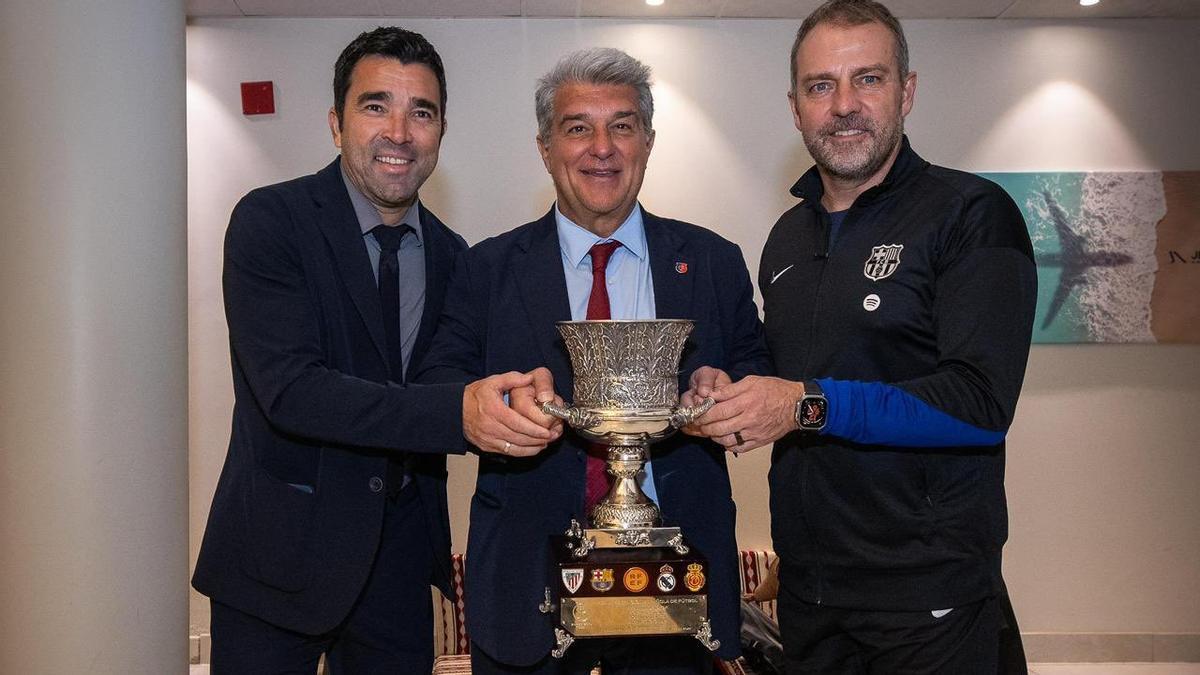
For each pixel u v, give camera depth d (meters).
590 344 1.59
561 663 1.75
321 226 1.94
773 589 3.17
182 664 2.01
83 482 1.80
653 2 4.00
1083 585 4.37
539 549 1.71
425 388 1.70
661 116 4.20
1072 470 4.36
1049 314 4.33
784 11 4.11
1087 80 4.32
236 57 4.09
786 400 1.62
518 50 4.16
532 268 1.83
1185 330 4.32
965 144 4.30
